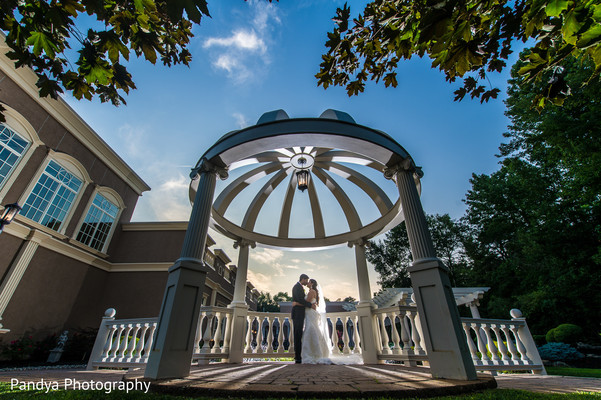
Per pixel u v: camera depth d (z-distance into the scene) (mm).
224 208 6477
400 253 25625
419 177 4324
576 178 12180
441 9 1371
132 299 12094
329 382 2395
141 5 1521
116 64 2010
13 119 8734
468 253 21734
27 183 9070
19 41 1721
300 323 5305
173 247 13266
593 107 9891
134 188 14336
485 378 2736
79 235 11266
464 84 2355
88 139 11398
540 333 14758
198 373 3184
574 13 1307
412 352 4586
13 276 8484
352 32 2164
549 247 14297
